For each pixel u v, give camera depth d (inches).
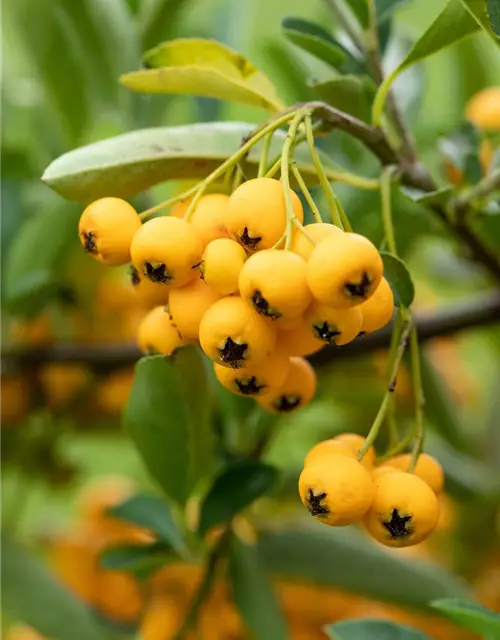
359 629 9.4
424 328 12.0
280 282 8.4
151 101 13.5
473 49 13.5
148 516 11.0
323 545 11.5
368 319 8.8
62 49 12.8
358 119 10.1
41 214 11.9
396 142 10.6
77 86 13.1
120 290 13.1
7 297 12.0
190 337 8.9
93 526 13.1
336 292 8.3
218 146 9.6
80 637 11.7
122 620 12.7
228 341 8.6
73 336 13.3
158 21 13.2
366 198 11.7
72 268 12.5
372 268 8.3
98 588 12.6
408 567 11.4
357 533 12.2
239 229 8.6
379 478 8.9
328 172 9.8
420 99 13.1
